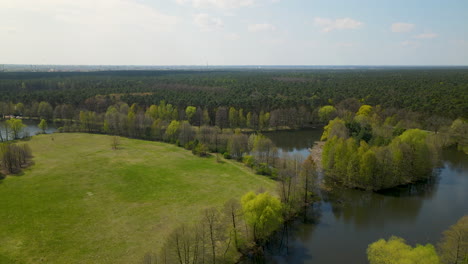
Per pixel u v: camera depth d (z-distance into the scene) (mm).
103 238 63594
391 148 95812
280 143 147500
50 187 88000
